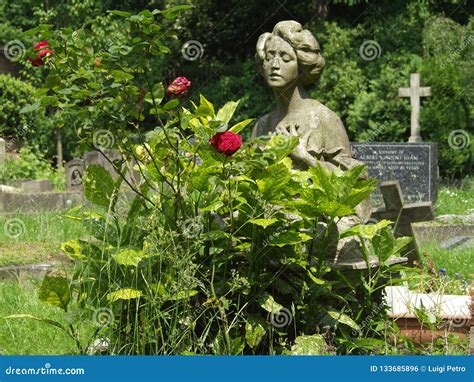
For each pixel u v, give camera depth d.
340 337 4.79
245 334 4.57
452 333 5.17
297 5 23.41
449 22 19.05
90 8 20.17
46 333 5.46
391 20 21.69
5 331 5.61
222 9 23.47
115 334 4.46
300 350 4.42
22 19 22.73
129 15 4.17
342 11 23.03
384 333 4.97
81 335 5.15
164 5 23.03
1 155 16.75
